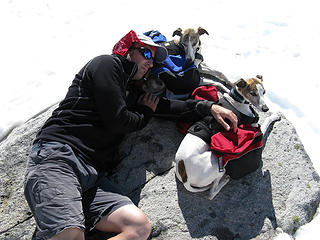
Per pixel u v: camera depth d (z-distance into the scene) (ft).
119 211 4.89
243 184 5.97
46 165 4.85
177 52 6.69
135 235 4.81
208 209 5.72
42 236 4.62
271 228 5.61
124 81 5.42
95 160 5.30
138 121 5.45
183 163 5.37
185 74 6.41
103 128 5.26
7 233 5.55
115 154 6.09
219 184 5.76
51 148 4.97
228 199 5.82
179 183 5.96
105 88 5.03
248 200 5.83
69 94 5.32
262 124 6.75
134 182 6.02
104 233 5.42
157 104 5.90
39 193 4.71
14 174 6.15
